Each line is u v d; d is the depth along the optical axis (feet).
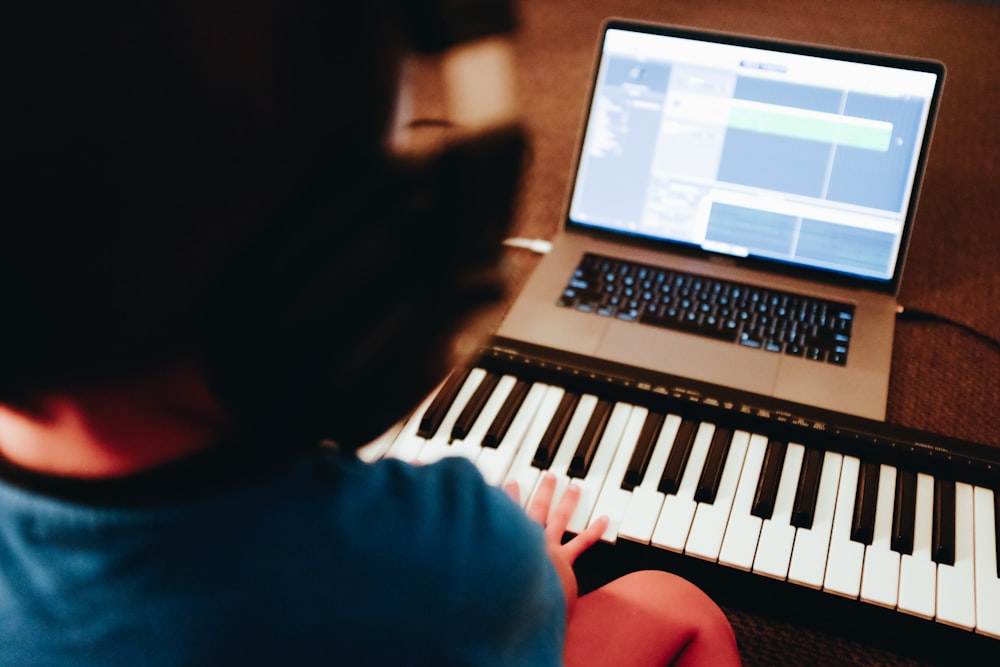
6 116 0.67
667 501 2.40
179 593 1.05
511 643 1.26
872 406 2.68
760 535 2.32
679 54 3.14
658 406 2.61
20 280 0.74
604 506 2.40
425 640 1.14
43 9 0.65
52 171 0.70
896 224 2.99
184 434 0.98
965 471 2.37
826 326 2.94
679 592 2.30
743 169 3.13
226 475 1.00
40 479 1.02
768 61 3.05
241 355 0.87
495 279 1.11
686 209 3.23
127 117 0.70
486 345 2.76
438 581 1.15
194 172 0.75
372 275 0.92
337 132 0.81
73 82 0.68
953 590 2.19
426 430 2.56
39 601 1.07
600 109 3.25
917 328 3.14
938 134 4.41
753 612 2.44
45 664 1.11
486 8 0.91
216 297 0.83
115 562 1.03
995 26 6.00
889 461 2.43
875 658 2.44
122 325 0.81
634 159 3.25
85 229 0.73
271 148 0.78
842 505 2.37
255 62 0.74
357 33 0.79
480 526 1.23
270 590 1.07
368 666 1.12
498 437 2.54
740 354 2.85
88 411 0.92
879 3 6.31
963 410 2.82
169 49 0.70
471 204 0.98
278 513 1.06
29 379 0.85
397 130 0.88
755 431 2.54
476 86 0.94
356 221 0.87
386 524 1.15
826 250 3.09
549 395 2.67
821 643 2.48
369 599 1.11
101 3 0.66
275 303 0.86
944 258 3.50
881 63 2.93
